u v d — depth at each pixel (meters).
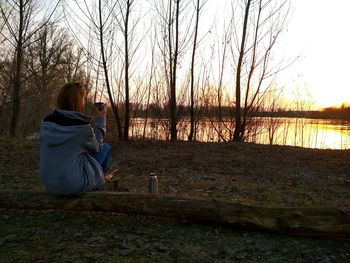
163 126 12.91
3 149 9.15
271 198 5.17
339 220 3.67
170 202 4.05
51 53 21.33
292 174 6.94
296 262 3.33
